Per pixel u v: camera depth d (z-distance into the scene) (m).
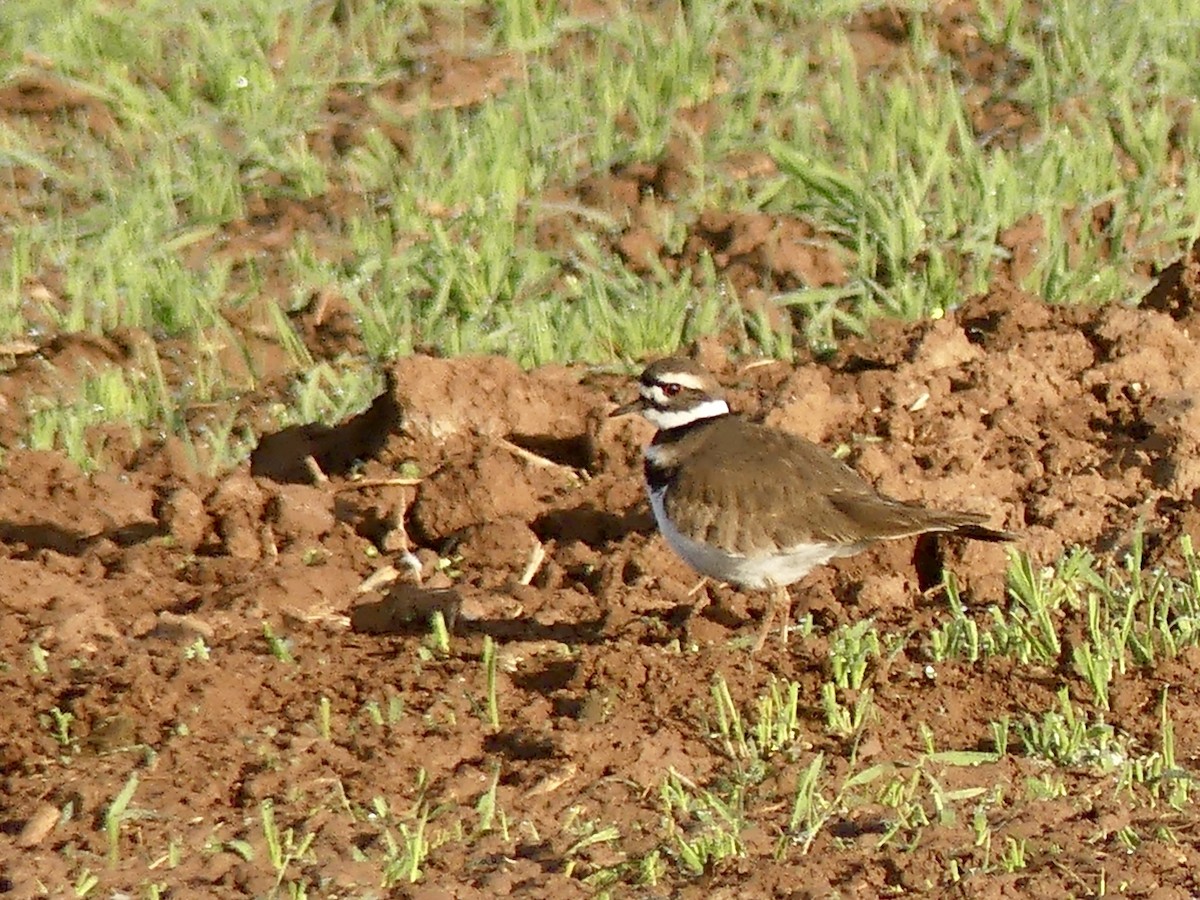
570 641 12.43
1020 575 12.28
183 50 21.94
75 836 10.36
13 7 22.39
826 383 15.30
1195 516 13.23
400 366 14.95
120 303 17.91
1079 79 20.69
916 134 19.30
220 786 10.78
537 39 22.03
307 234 18.75
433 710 11.43
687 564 12.78
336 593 13.16
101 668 11.91
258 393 16.50
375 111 20.97
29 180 20.02
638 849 10.12
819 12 22.36
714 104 20.55
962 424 14.69
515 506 14.12
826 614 12.69
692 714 11.35
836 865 9.91
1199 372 15.33
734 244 17.98
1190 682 11.59
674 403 12.81
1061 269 17.30
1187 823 10.27
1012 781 10.71
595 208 18.89
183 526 14.05
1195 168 18.81
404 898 9.67
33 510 14.41
